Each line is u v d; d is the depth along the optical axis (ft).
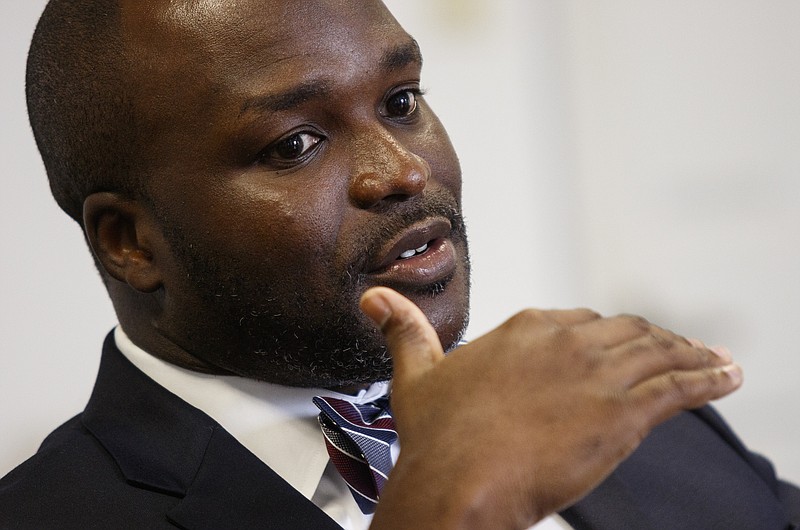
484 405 8.56
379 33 11.68
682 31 29.78
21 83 21.12
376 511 8.71
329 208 11.37
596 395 8.41
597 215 29.58
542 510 8.23
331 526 11.55
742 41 29.99
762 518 15.21
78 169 12.59
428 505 8.24
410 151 11.73
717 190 30.30
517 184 28.25
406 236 11.46
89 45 12.13
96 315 22.09
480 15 27.37
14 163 21.21
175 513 11.57
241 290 11.78
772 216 30.48
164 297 12.56
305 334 11.75
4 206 21.20
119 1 11.94
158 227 12.16
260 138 11.32
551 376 8.60
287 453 12.52
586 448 8.24
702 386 8.47
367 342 11.67
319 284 11.50
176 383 12.87
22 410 21.54
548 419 8.38
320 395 12.79
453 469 8.30
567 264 29.35
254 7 11.34
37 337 21.61
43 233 21.53
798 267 30.58
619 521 14.14
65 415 21.86
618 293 29.99
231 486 11.80
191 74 11.43
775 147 30.27
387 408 13.01
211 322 12.21
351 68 11.39
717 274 30.50
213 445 12.12
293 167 11.48
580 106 29.25
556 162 29.07
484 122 27.76
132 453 12.32
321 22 11.39
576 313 9.20
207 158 11.51
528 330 8.93
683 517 14.70
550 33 28.71
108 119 12.03
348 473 12.07
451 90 27.27
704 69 29.96
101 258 12.80
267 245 11.47
